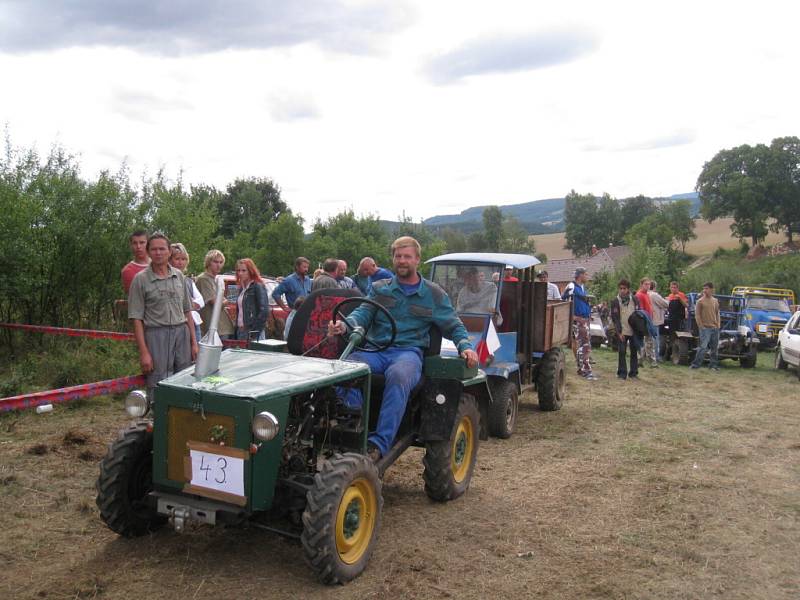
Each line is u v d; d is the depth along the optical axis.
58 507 4.74
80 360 8.62
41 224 9.80
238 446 3.56
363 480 3.96
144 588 3.66
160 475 3.79
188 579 3.79
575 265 51.47
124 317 10.73
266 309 8.06
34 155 10.33
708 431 8.05
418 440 5.24
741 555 4.44
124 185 11.25
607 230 103.88
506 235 83.19
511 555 4.32
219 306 4.09
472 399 5.55
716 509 5.29
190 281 7.28
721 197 75.69
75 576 3.75
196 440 3.69
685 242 84.50
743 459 6.80
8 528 4.36
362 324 4.84
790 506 5.41
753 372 14.47
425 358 4.93
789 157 72.75
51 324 10.30
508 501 5.36
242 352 4.57
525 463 6.51
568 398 10.10
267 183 47.62
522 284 8.46
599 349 17.95
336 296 5.18
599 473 6.20
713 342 14.66
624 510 5.22
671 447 7.23
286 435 3.94
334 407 4.43
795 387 12.05
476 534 4.65
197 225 13.41
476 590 3.83
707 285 14.54
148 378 5.39
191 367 4.12
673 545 4.55
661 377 12.77
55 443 6.23
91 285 10.65
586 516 5.07
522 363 8.28
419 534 4.61
